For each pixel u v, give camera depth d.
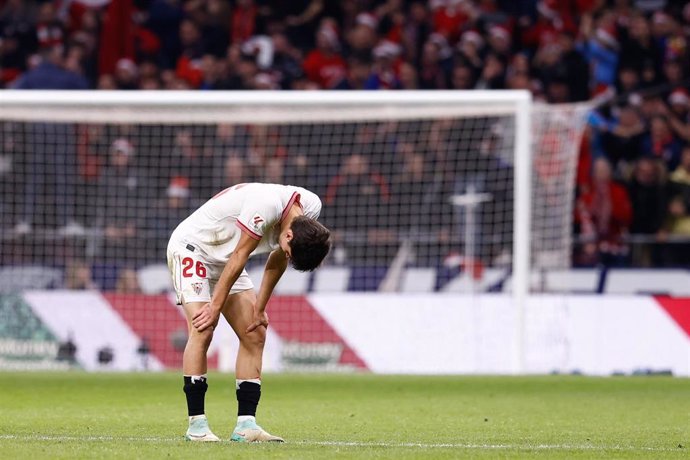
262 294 19.28
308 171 58.41
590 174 58.56
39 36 68.69
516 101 46.03
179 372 44.72
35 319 47.38
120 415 25.78
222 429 22.36
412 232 55.56
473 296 46.50
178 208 57.31
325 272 49.62
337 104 48.47
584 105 51.22
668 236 56.31
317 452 17.31
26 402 30.20
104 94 48.19
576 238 55.66
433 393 35.00
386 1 68.75
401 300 46.72
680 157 59.44
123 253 55.91
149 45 68.62
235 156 58.31
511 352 46.12
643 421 25.48
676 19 65.25
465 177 57.12
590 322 46.22
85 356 47.09
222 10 68.31
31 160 57.84
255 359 19.33
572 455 17.72
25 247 54.69
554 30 66.00
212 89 65.31
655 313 45.47
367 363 46.59
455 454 17.53
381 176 57.25
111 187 57.62
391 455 17.14
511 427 23.52
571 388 37.38
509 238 56.12
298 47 68.62
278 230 18.94
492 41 64.25
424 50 64.62
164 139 58.41
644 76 63.03
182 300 19.25
